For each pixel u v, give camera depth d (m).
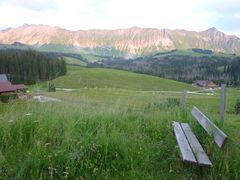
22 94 9.05
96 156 5.04
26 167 4.46
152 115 8.49
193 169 4.81
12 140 5.48
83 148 5.07
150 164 5.02
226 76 194.12
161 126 7.27
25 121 6.09
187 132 6.48
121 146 5.31
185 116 8.97
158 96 12.77
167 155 5.46
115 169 4.80
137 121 7.50
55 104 8.41
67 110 7.67
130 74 166.25
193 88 138.00
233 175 4.66
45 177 4.37
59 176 4.48
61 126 6.28
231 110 22.44
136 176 4.64
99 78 140.62
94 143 5.21
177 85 143.88
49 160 4.64
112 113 7.80
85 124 6.55
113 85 127.00
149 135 6.70
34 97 9.02
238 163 4.88
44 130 5.80
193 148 5.24
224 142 4.68
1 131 5.71
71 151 5.00
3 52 88.06
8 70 66.50
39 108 7.54
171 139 6.31
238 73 193.12
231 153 5.16
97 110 8.06
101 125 6.57
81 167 4.66
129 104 9.48
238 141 6.02
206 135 6.35
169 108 10.08
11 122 6.05
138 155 5.20
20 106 7.57
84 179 4.47
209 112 9.90
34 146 5.10
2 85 33.09
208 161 4.64
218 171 4.75
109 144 5.31
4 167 4.47
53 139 5.58
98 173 4.63
